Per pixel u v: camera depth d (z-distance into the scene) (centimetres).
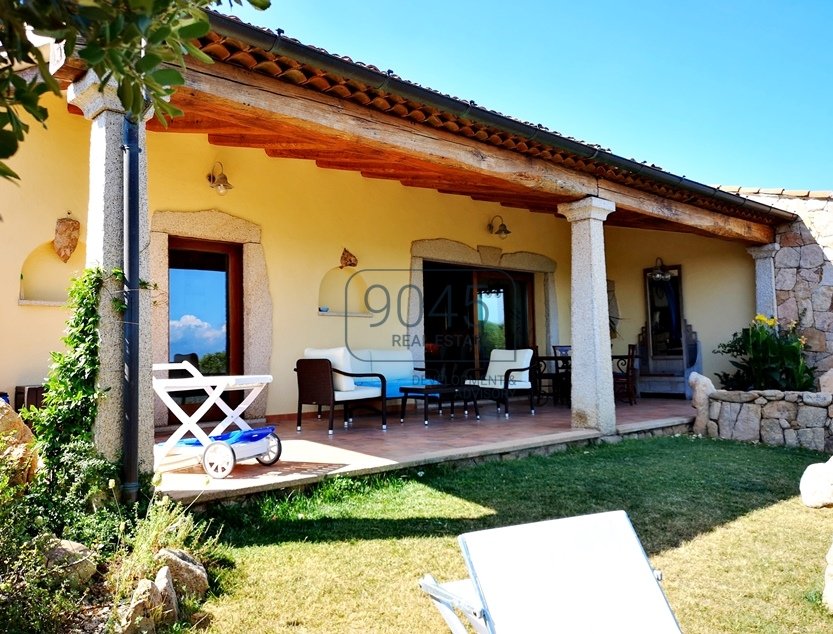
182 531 288
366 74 393
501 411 829
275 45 348
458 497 412
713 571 293
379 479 443
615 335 1107
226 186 648
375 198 813
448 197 902
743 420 681
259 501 381
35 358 539
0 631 203
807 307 851
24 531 251
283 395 711
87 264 337
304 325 732
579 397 639
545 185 581
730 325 962
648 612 184
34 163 543
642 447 605
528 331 1048
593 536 200
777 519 374
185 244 657
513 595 180
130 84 117
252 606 254
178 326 654
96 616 233
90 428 314
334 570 291
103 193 327
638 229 1081
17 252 530
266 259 700
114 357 323
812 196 845
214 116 402
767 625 238
